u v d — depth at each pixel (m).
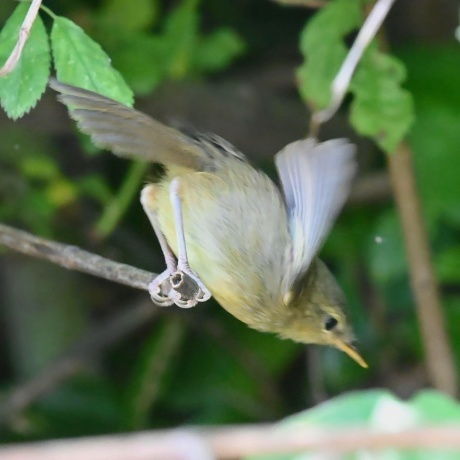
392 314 11.48
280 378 11.93
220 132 11.14
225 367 11.58
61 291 11.76
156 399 11.48
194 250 7.06
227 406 11.40
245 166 7.23
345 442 2.76
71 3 10.30
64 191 10.70
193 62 10.41
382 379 11.47
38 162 10.66
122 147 5.77
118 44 9.73
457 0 11.94
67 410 11.28
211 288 7.21
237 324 11.66
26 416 11.13
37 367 11.55
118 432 11.15
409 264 9.75
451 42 11.71
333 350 11.53
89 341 11.54
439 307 9.80
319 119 7.21
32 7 5.81
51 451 2.62
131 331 11.81
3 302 11.98
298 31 12.32
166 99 10.70
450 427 2.84
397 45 12.01
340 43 8.13
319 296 7.86
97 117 5.47
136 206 11.84
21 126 10.67
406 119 8.01
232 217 7.02
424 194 10.67
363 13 8.20
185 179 7.00
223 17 12.34
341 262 11.62
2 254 11.30
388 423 3.43
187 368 11.64
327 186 6.44
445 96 10.95
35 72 6.08
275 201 7.09
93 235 10.80
